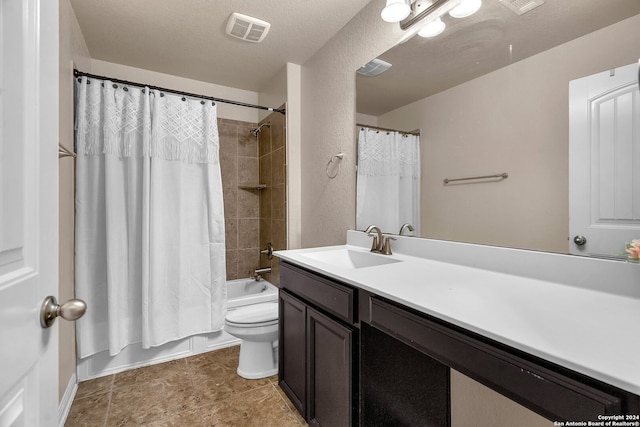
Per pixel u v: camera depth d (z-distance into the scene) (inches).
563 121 39.6
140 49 88.0
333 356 47.3
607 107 35.8
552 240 40.8
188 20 74.5
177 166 85.1
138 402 64.6
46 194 23.1
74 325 70.9
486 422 48.3
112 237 75.9
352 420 43.7
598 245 36.5
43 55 22.9
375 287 38.0
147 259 79.3
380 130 67.6
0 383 17.3
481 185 49.2
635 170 33.7
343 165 78.1
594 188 36.9
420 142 59.2
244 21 73.7
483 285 38.7
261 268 118.8
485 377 26.3
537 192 42.4
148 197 79.7
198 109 89.2
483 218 49.0
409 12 55.1
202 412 61.4
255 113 120.7
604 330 25.0
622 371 18.7
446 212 54.7
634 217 33.7
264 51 89.5
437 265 51.2
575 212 38.5
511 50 45.1
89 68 89.0
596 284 35.9
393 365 46.3
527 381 23.5
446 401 53.2
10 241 18.8
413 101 60.1
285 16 73.5
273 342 79.4
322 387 50.6
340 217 79.6
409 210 61.2
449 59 53.6
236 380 73.2
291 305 60.5
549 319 27.3
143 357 80.7
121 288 77.9
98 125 76.5
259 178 120.9
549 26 41.2
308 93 93.7
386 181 66.2
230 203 116.2
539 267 41.2
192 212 87.8
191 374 76.0
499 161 46.8
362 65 71.7
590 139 37.2
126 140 79.5
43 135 22.8
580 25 38.2
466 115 51.3
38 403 21.8
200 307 87.7
